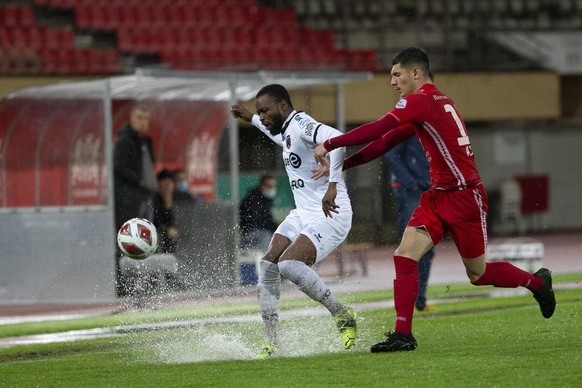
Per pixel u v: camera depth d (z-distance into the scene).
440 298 36.94
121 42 71.19
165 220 41.97
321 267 53.53
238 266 42.84
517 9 83.12
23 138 41.56
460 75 71.44
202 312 34.72
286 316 31.27
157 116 48.00
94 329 31.23
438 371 18.64
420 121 20.64
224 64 70.00
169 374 19.89
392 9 80.88
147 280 41.09
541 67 74.19
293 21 78.94
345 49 75.06
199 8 76.44
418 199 31.81
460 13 81.38
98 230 40.84
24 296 41.53
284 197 54.69
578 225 81.06
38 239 41.53
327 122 57.88
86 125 41.12
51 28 71.31
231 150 42.97
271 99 22.22
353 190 67.00
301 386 17.55
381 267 53.31
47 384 19.67
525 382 17.16
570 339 23.14
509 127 78.62
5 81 58.25
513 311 30.44
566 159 80.44
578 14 83.81
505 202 77.44
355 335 21.67
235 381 18.47
